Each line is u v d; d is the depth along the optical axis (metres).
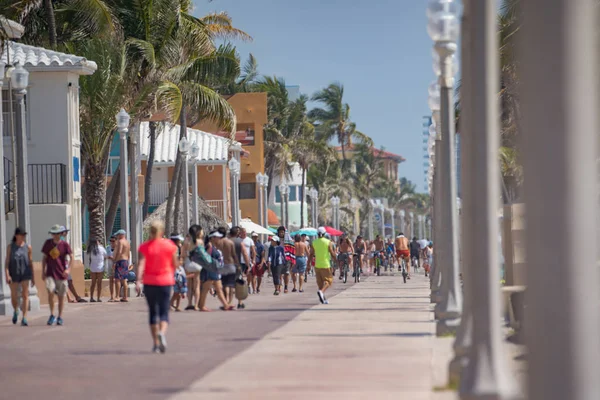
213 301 62.62
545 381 10.16
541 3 10.23
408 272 107.19
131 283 70.06
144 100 87.62
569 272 10.16
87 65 73.38
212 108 94.81
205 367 26.98
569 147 10.16
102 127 81.25
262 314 48.50
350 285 90.69
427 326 38.94
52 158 72.56
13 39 75.56
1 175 51.38
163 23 91.62
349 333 36.41
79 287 68.62
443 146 34.06
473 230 18.89
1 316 50.34
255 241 75.94
